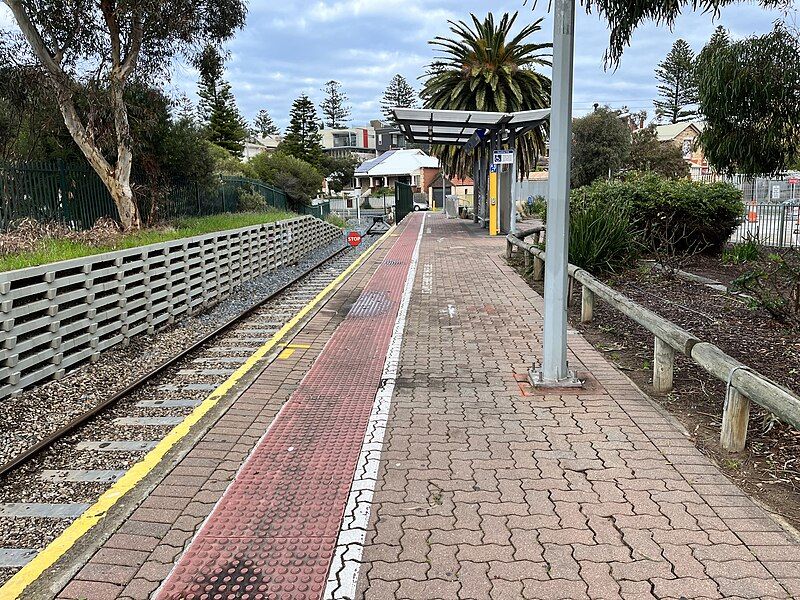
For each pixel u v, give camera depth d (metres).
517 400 5.38
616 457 4.21
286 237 18.06
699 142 9.46
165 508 3.71
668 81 71.12
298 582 2.98
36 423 5.60
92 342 7.58
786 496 3.65
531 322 8.43
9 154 14.50
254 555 3.20
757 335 7.15
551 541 3.25
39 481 4.56
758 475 3.91
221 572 3.06
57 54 12.88
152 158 16.77
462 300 10.09
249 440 4.74
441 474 4.03
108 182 13.82
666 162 42.75
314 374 6.31
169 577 3.03
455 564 3.07
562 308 5.56
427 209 56.78
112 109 13.57
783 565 3.00
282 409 5.31
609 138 41.53
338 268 17.14
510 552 3.16
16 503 4.25
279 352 7.36
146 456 4.59
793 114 8.43
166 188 17.44
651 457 4.20
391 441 4.56
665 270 11.50
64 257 8.02
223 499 3.78
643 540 3.23
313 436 4.72
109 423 5.63
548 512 3.53
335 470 4.15
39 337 6.56
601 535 3.29
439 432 4.72
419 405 5.32
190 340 8.85
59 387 6.56
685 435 4.54
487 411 5.14
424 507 3.62
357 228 34.50
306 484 3.96
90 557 3.22
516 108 31.06
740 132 8.86
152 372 6.91
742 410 4.15
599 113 42.41
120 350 8.12
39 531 3.89
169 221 16.36
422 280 12.27
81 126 13.55
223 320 10.30
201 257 11.20
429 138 26.45
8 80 12.56
